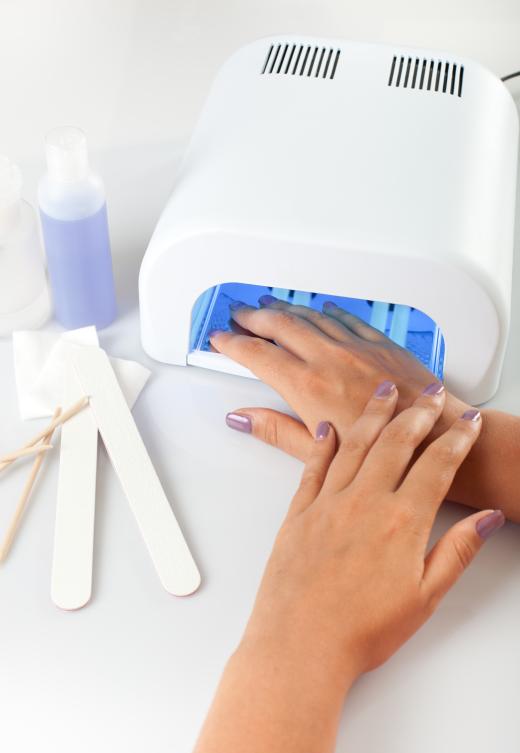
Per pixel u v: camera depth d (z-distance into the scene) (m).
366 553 0.68
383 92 0.90
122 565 0.76
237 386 0.90
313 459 0.77
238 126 0.87
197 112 1.14
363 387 0.81
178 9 1.27
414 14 1.27
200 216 0.80
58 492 0.79
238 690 0.63
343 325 0.87
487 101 0.92
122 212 1.04
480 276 0.77
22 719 0.68
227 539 0.78
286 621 0.65
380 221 0.78
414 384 0.81
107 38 1.23
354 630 0.65
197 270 0.82
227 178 0.82
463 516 0.79
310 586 0.67
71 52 1.21
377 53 0.95
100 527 0.79
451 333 0.81
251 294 0.93
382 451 0.73
